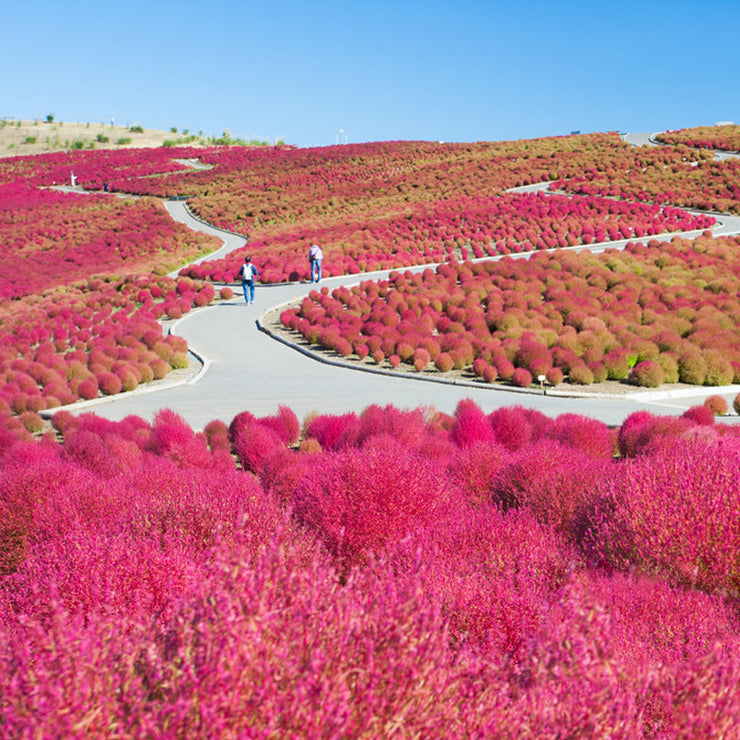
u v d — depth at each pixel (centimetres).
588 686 235
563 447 827
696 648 368
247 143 13288
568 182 6525
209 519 539
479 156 8538
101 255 5234
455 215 5334
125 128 13925
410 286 3222
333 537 525
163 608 354
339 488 556
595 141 8838
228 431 1272
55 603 230
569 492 656
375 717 196
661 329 2409
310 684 196
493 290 3005
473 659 257
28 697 195
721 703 248
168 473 748
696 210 5588
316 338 2545
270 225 6291
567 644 255
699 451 603
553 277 3108
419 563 264
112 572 385
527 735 225
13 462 891
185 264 4666
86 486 664
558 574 486
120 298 3409
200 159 10338
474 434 1084
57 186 8962
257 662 198
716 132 8994
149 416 1608
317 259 3681
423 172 7900
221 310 3206
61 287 3916
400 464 591
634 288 2969
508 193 6331
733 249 3634
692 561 498
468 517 597
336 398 1770
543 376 1909
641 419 1166
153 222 6412
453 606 391
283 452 894
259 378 2064
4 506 611
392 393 1841
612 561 529
